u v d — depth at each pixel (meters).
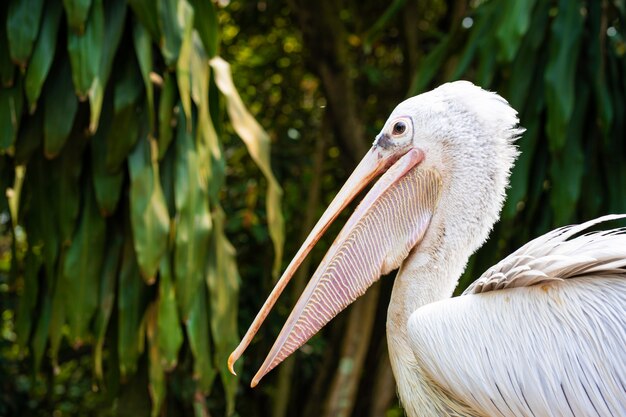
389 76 10.59
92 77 5.62
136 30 5.87
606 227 6.80
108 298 6.05
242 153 9.05
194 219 6.01
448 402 3.70
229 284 6.29
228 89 6.42
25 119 6.10
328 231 9.64
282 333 3.92
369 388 9.47
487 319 3.55
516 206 6.59
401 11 9.67
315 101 10.40
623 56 6.96
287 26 10.27
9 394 8.55
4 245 9.82
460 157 3.87
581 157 6.61
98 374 6.11
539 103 6.70
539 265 3.53
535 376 3.43
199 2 6.25
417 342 3.62
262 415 9.52
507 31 6.42
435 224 3.91
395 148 3.97
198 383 6.22
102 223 6.03
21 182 6.70
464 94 3.92
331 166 10.09
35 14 5.69
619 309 3.38
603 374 3.35
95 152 5.98
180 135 6.05
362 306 8.91
